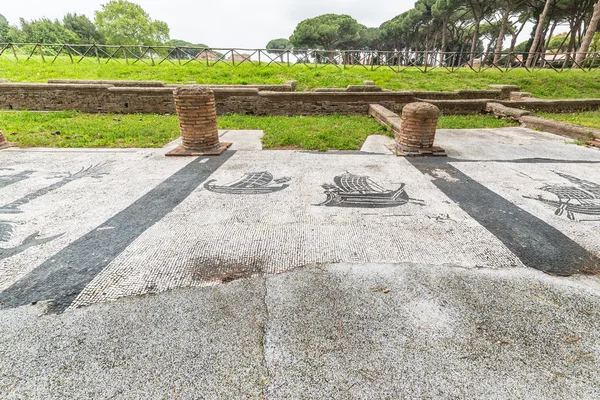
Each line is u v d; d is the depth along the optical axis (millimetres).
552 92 12016
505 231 2623
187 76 12062
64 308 1747
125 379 1341
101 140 5934
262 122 8188
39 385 1314
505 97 10617
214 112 5312
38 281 1978
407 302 1799
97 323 1642
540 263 2170
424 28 37844
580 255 2266
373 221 2822
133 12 44750
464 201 3264
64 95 9227
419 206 3145
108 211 3041
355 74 12719
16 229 2660
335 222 2803
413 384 1327
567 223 2754
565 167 4418
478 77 13078
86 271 2086
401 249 2355
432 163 4676
